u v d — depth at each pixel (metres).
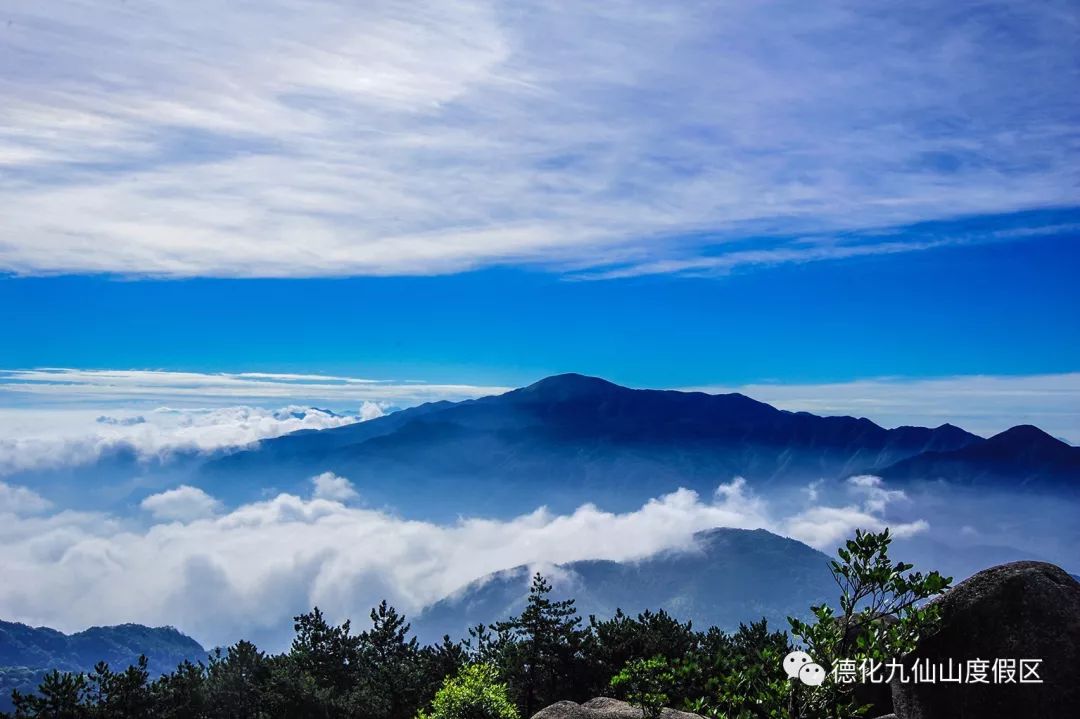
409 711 39.78
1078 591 11.88
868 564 11.41
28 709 33.84
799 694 11.54
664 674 13.68
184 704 37.19
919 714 12.36
